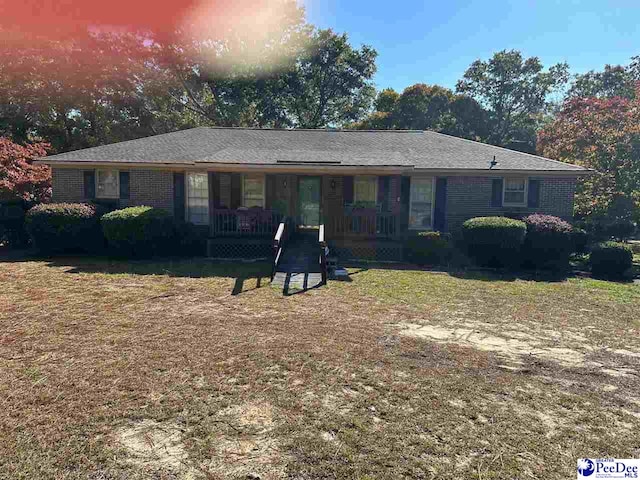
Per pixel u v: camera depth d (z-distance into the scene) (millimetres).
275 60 33312
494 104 41781
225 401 3902
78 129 27391
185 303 7441
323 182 14859
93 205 13219
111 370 4531
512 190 13875
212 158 12812
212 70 32312
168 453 3111
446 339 5832
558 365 4980
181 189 14102
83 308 6961
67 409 3705
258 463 3012
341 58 35344
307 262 11547
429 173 13586
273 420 3586
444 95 38000
